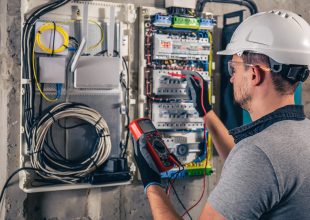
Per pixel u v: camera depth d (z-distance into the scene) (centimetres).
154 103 207
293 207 102
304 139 105
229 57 221
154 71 206
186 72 192
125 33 203
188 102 214
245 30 125
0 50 185
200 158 220
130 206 212
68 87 192
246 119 215
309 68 120
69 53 191
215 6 227
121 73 202
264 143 102
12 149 188
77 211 201
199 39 215
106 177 192
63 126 192
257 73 116
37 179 188
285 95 114
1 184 187
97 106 198
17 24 187
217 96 229
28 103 184
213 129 180
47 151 188
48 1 188
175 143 212
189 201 223
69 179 188
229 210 102
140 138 145
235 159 105
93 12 195
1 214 186
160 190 132
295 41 117
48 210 195
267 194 100
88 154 196
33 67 182
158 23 203
